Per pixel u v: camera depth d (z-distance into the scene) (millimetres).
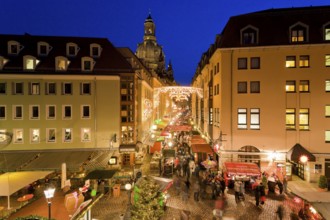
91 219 16141
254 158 26766
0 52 31047
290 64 26453
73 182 23641
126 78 31766
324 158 25625
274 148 26516
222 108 27281
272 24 27406
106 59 32188
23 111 29172
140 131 35938
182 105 118938
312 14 27281
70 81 29734
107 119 30266
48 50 31875
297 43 25688
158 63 85375
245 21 28188
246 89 27016
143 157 36281
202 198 21266
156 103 56438
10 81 29047
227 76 27234
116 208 19531
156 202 13812
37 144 29281
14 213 12898
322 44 25266
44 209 13180
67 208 13094
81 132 29922
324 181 22609
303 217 15828
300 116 26281
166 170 28094
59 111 29625
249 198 21031
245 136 26953
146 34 85250
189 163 29156
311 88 26031
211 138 34406
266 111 26641
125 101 31625
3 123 29047
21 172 19984
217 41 31984
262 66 26688
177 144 43438
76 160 26453
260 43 26469
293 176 27359
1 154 28328
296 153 24891
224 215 17922
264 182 22672
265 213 18250
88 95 30000
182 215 16531
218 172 26156
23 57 29688
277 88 26484
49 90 29688
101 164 26078
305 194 17047
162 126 53750
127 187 16234
